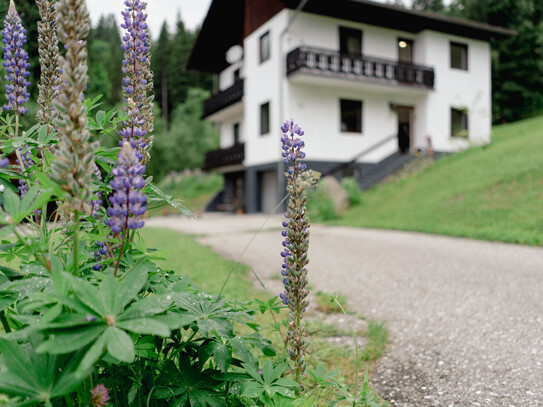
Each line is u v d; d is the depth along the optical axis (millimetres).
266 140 18000
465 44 20141
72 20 1101
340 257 7207
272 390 1502
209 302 1627
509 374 2770
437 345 3375
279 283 5328
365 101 18344
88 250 1673
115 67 34438
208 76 50062
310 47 16062
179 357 1675
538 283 4938
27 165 1708
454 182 13492
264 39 18297
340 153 17719
